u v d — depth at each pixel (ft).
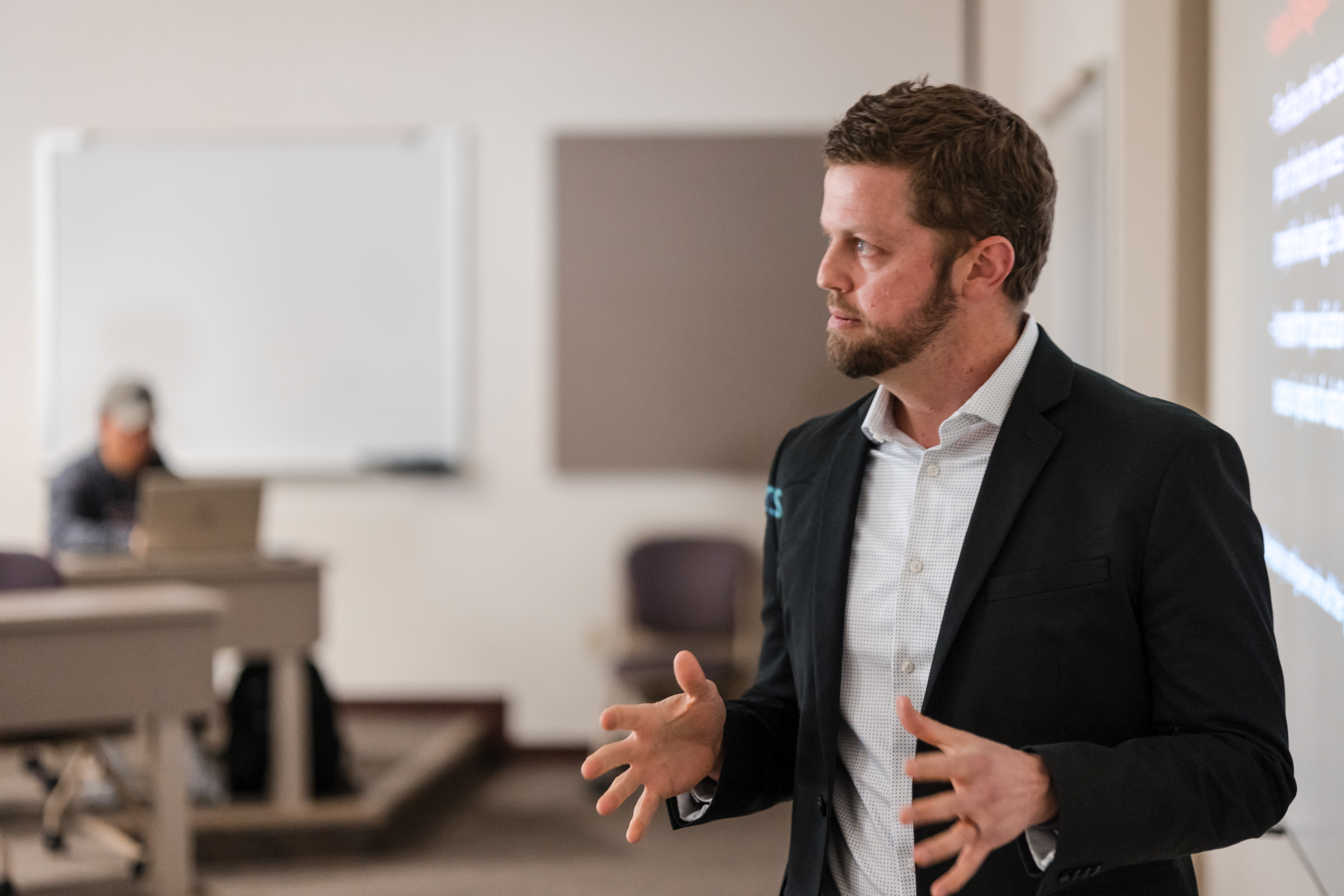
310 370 27.76
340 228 27.61
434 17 27.35
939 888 4.92
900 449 6.51
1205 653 5.42
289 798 21.02
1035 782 5.02
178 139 27.61
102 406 23.31
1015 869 5.88
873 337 6.02
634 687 24.17
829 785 6.29
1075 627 5.68
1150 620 5.58
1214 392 11.57
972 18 26.30
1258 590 5.58
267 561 20.88
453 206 27.45
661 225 27.09
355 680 27.84
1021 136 6.01
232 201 27.66
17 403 27.99
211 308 27.76
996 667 5.80
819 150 26.76
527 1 27.22
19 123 27.76
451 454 27.63
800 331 26.94
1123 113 12.29
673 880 19.76
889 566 6.33
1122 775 5.07
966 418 6.17
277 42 27.50
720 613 25.43
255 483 21.21
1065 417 6.05
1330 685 7.59
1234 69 10.60
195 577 20.24
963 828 4.93
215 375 27.78
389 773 23.30
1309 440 8.02
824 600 6.42
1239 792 5.18
